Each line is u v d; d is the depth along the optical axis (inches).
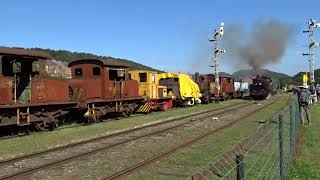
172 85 1876.2
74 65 1268.5
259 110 1587.1
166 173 527.2
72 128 1029.8
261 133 847.1
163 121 1178.0
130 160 615.2
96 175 521.7
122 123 1152.2
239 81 3400.6
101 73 1249.4
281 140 422.3
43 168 549.6
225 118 1259.8
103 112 1228.5
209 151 682.2
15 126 924.6
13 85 889.5
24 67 933.8
